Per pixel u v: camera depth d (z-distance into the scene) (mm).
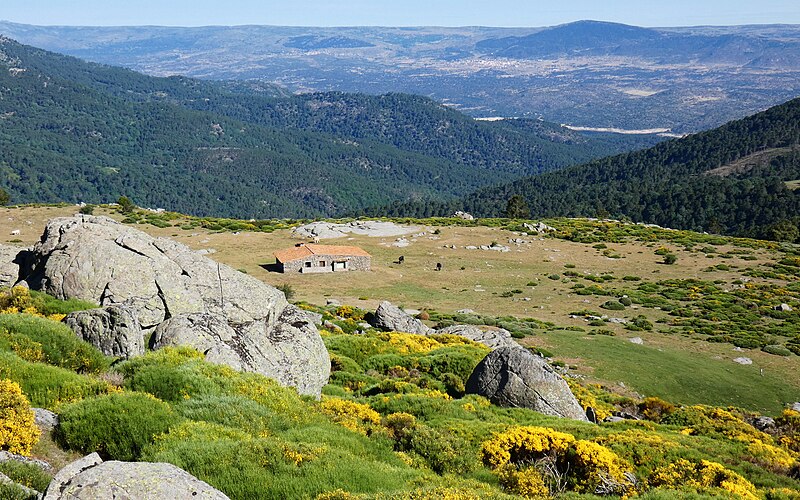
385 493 14320
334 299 79188
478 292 89062
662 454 24281
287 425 19484
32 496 10578
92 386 18328
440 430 23281
